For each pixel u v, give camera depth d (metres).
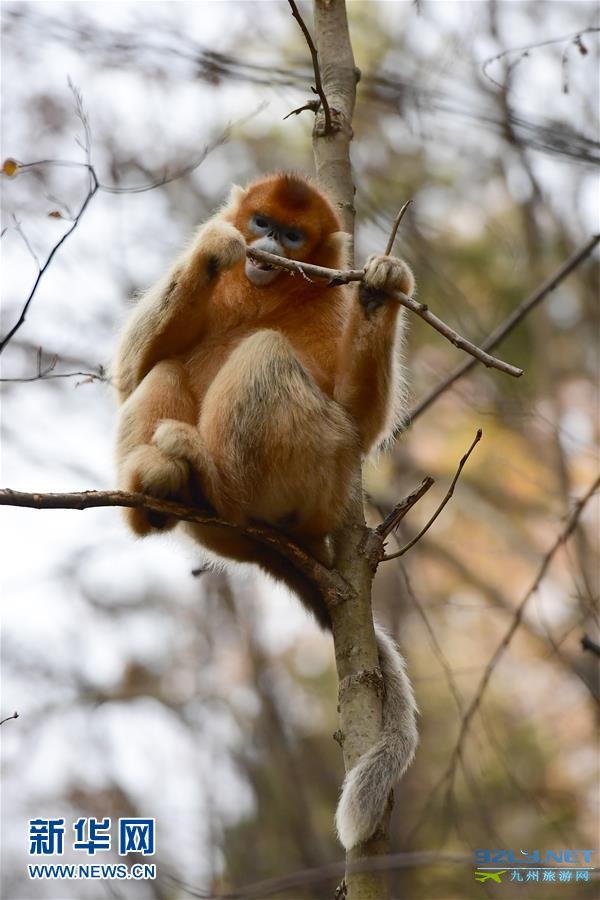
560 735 17.61
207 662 19.34
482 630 18.59
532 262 17.97
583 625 11.97
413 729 7.25
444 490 19.20
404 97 12.37
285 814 17.59
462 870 14.84
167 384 7.42
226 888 16.27
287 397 7.14
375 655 6.80
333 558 7.26
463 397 15.12
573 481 18.00
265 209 7.93
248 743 18.56
